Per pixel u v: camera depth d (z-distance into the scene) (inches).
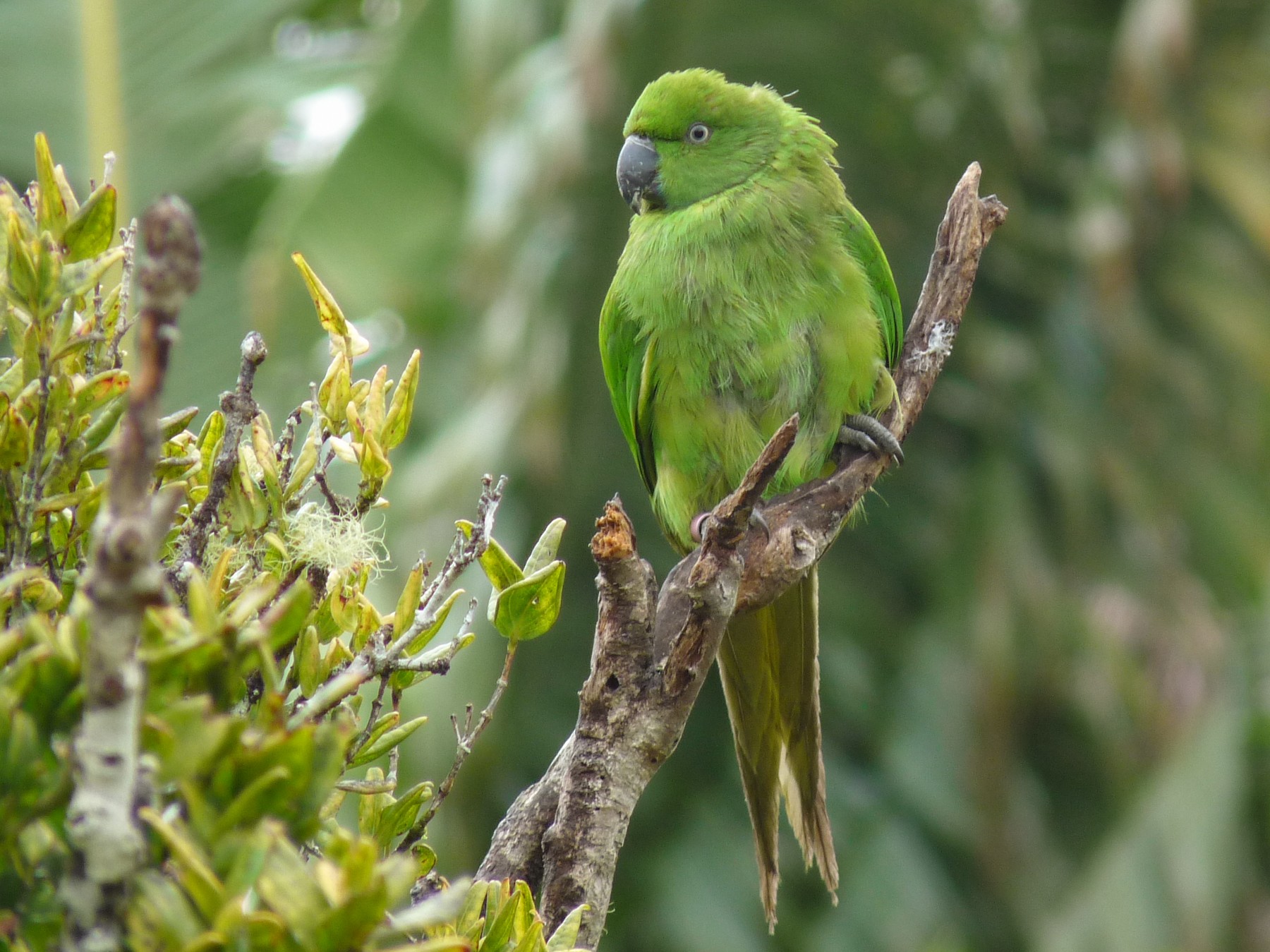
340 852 102.7
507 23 462.6
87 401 131.0
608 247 452.4
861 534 519.5
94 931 97.4
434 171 494.6
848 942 488.1
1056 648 500.7
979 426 523.5
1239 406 518.0
